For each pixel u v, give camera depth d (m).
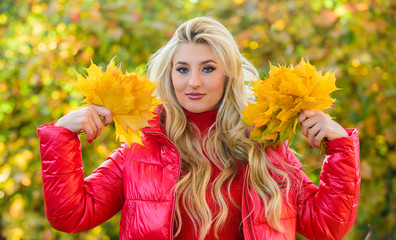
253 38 3.15
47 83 3.22
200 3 3.47
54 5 3.08
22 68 3.07
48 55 3.10
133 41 3.18
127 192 1.59
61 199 1.47
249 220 1.56
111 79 1.41
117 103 1.43
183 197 1.60
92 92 1.43
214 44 1.62
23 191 3.30
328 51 3.05
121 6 3.12
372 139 3.34
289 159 1.73
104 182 1.64
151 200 1.56
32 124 3.27
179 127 1.72
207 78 1.63
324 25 3.09
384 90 3.06
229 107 1.73
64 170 1.47
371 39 3.13
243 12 3.29
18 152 3.24
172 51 1.67
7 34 3.29
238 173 1.67
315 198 1.61
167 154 1.64
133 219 1.55
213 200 1.61
